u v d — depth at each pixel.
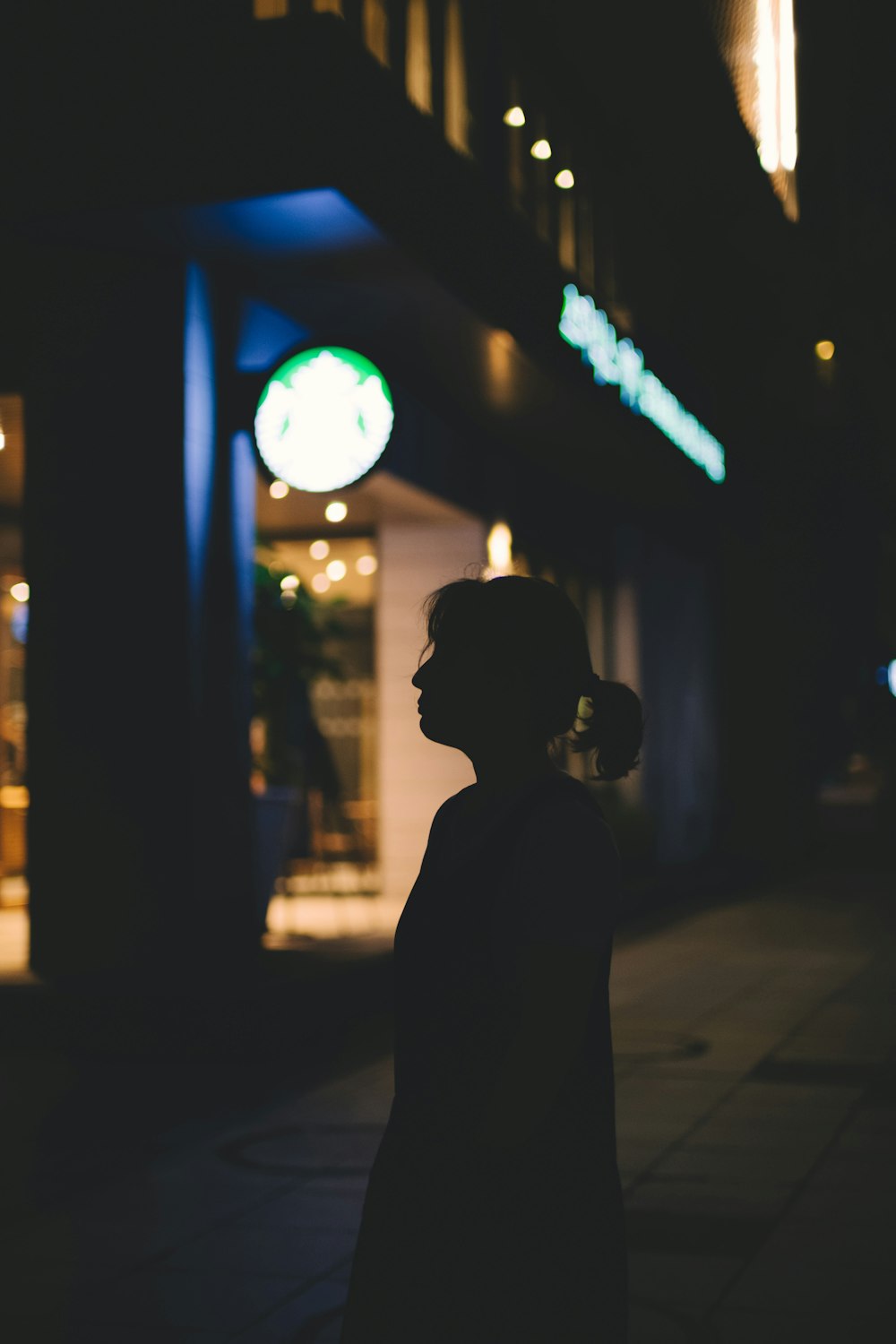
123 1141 5.89
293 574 11.05
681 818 18.33
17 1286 4.18
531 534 14.00
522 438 12.91
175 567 7.92
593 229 13.19
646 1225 4.72
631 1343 3.70
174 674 7.90
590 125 13.11
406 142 8.12
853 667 29.36
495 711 1.93
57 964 8.02
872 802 40.28
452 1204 1.74
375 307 8.98
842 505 25.97
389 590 13.09
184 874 7.85
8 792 14.25
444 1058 1.77
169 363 7.99
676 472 14.52
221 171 7.30
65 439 8.11
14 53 7.62
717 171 14.47
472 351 9.94
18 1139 5.92
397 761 13.20
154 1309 3.99
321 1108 6.45
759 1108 6.39
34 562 8.14
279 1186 5.20
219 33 7.37
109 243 7.90
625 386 12.41
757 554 21.58
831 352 20.77
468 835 1.89
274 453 8.08
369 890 13.91
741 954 12.09
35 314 8.21
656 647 17.42
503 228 9.62
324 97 7.24
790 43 12.35
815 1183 5.20
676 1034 8.32
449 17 9.95
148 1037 7.41
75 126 7.52
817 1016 8.93
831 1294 4.07
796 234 16.17
